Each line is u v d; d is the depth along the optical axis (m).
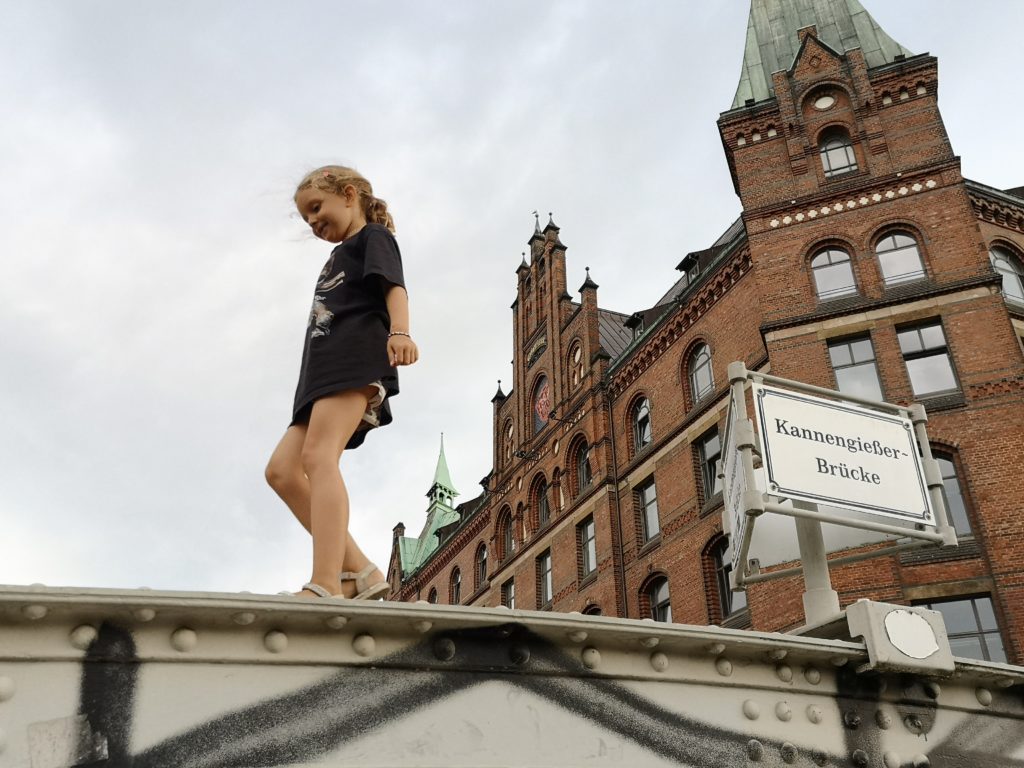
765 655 3.94
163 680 2.77
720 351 27.94
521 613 3.32
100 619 2.74
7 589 2.57
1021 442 21.44
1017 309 24.62
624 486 31.02
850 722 4.07
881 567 20.72
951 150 25.53
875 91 27.14
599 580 30.56
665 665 3.67
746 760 3.71
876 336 23.72
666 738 3.55
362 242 4.12
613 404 32.88
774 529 6.21
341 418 3.80
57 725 2.59
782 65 30.19
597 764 3.35
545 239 40.91
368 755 2.96
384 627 3.12
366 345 3.90
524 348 40.50
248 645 2.91
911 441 5.82
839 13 30.55
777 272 25.55
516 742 3.23
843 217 25.67
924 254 24.47
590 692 3.46
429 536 53.75
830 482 5.43
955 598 20.38
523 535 37.03
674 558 27.64
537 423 38.34
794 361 24.14
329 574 3.48
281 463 3.93
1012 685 4.58
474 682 3.24
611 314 39.66
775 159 27.36
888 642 4.17
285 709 2.90
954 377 22.75
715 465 27.31
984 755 4.38
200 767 2.72
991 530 20.70
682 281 35.19
